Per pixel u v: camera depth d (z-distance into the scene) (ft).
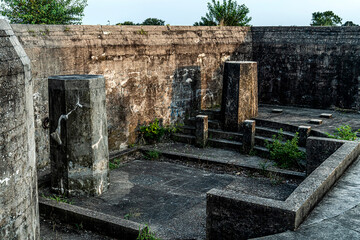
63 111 23.11
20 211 13.23
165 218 21.48
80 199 23.90
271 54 44.52
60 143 23.66
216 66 42.39
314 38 41.50
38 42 26.66
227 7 57.52
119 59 32.60
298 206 13.66
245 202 14.35
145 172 29.45
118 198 24.30
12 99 12.44
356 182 18.28
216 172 29.50
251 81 36.19
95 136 24.09
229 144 34.19
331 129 31.58
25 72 13.51
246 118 36.27
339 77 40.27
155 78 36.14
